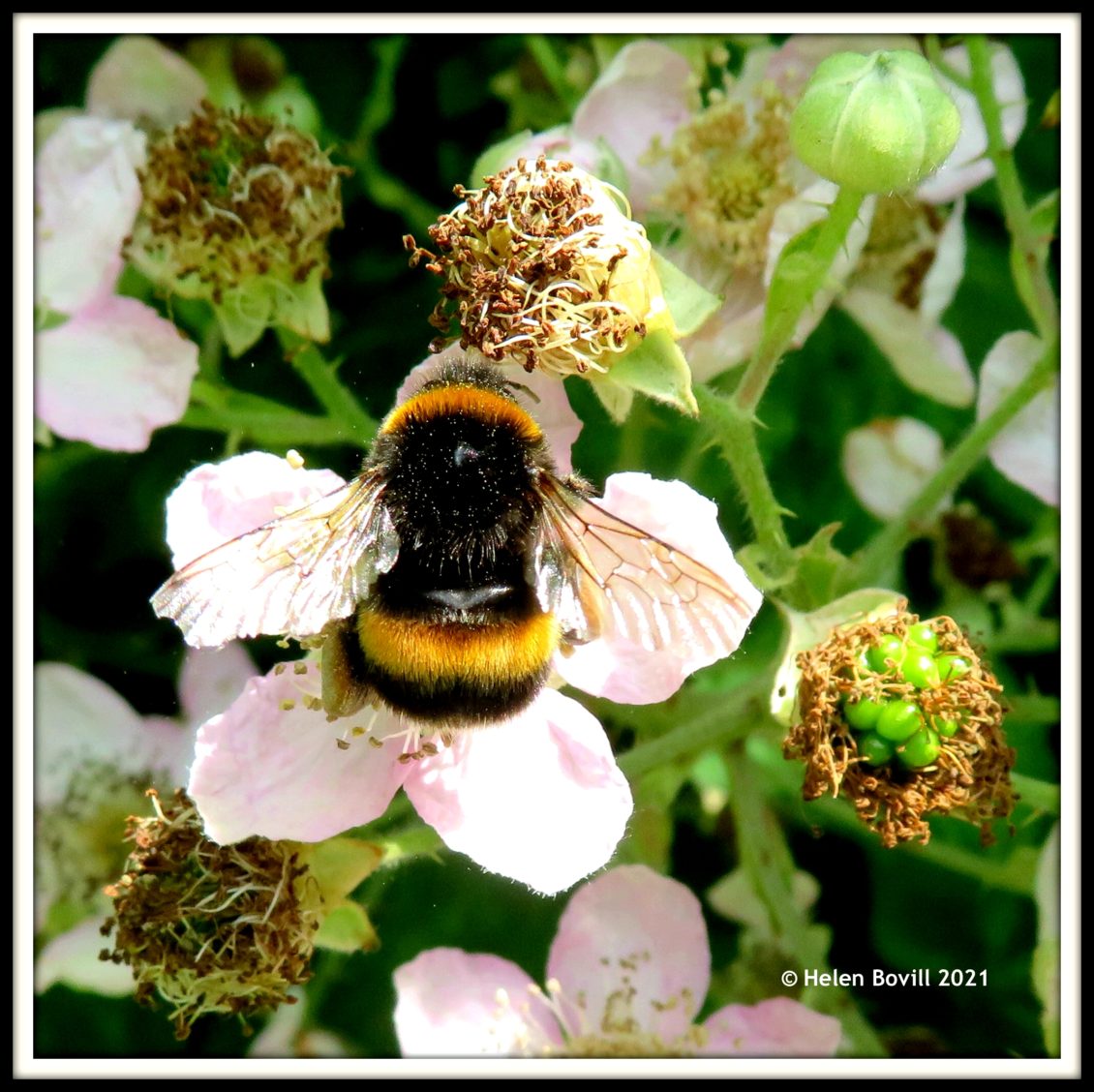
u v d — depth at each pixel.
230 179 0.18
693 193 0.18
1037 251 0.17
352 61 0.19
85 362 0.18
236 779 0.15
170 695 0.19
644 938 0.17
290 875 0.16
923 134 0.16
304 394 0.19
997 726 0.16
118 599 0.19
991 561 0.19
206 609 0.14
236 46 0.19
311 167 0.18
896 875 0.19
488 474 0.15
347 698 0.15
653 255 0.16
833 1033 0.17
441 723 0.15
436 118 0.19
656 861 0.18
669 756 0.17
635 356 0.16
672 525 0.15
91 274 0.18
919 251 0.19
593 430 0.18
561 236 0.15
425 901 0.19
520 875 0.15
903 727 0.16
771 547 0.17
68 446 0.19
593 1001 0.17
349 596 0.14
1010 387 0.18
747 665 0.19
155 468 0.19
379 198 0.19
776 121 0.18
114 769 0.19
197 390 0.18
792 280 0.16
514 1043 0.17
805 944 0.17
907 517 0.17
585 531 0.15
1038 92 0.19
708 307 0.16
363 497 0.15
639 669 0.15
